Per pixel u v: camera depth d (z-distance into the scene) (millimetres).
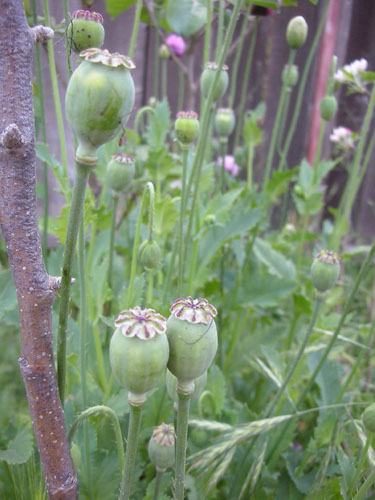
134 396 196
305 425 568
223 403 478
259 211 580
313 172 701
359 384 588
